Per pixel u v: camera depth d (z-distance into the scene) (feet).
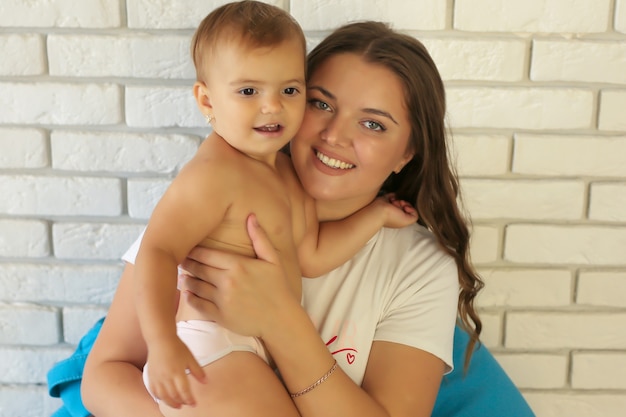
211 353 3.59
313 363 3.69
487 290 5.46
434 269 4.32
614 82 5.10
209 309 3.67
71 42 4.99
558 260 5.41
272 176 3.88
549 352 5.59
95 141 5.16
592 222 5.36
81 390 4.11
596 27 5.01
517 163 5.24
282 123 3.67
